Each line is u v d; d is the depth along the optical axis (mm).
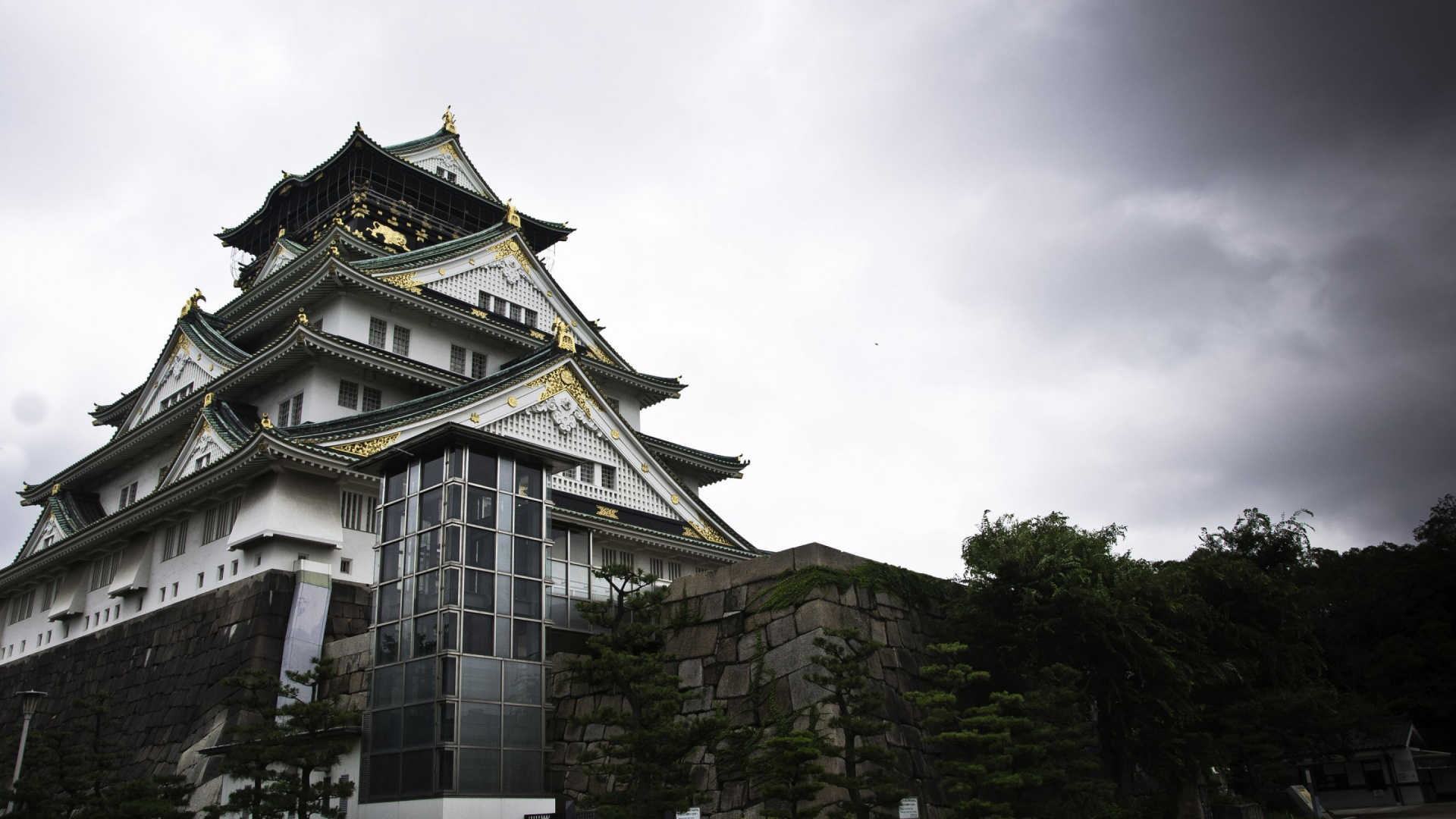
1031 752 22703
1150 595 26344
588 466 45531
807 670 24703
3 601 55719
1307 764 42750
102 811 25078
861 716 23344
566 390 45750
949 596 29531
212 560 39625
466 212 65562
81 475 56750
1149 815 25406
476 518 27422
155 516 42875
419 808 24422
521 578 27969
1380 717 46719
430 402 41906
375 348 46281
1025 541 26688
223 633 36438
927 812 23906
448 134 66938
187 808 30828
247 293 54844
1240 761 36188
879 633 26625
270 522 36062
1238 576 31000
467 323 51781
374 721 26797
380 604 28156
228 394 48750
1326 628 62031
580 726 27859
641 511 46625
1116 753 26672
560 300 59031
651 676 23641
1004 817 21859
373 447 38750
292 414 45406
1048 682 25359
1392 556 65688
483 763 25062
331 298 48562
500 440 28219
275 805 22969
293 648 34344
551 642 29219
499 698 26062
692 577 29234
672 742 21781
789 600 26172
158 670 39312
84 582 48344
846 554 27703
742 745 24453
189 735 35094
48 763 29094
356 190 58406
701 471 60594
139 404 56594
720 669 26922
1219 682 29406
